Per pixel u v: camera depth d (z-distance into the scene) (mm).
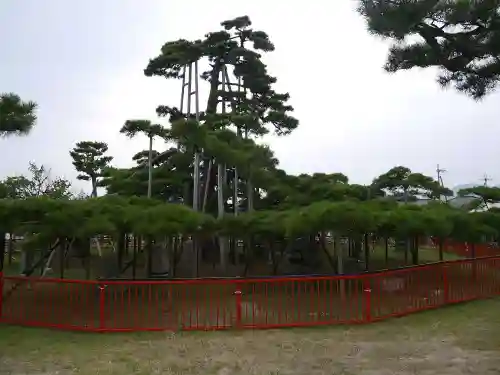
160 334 10000
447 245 29500
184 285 12984
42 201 13930
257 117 21562
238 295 10547
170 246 16641
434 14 8562
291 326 10508
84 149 36531
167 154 23438
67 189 37094
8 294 11359
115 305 11695
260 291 13938
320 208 14438
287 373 7664
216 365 8070
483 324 10672
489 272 13570
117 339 9672
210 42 22828
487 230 17750
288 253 21562
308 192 19453
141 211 14719
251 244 18750
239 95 22734
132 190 22094
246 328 10383
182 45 22344
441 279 12547
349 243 25281
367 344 9234
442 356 8453
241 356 8531
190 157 22188
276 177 19781
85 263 17672
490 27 8578
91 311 12086
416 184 32906
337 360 8289
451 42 9172
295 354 8625
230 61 23422
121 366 8055
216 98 23828
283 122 22109
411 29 9000
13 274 19078
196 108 23031
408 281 12016
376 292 12648
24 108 11852
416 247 19875
